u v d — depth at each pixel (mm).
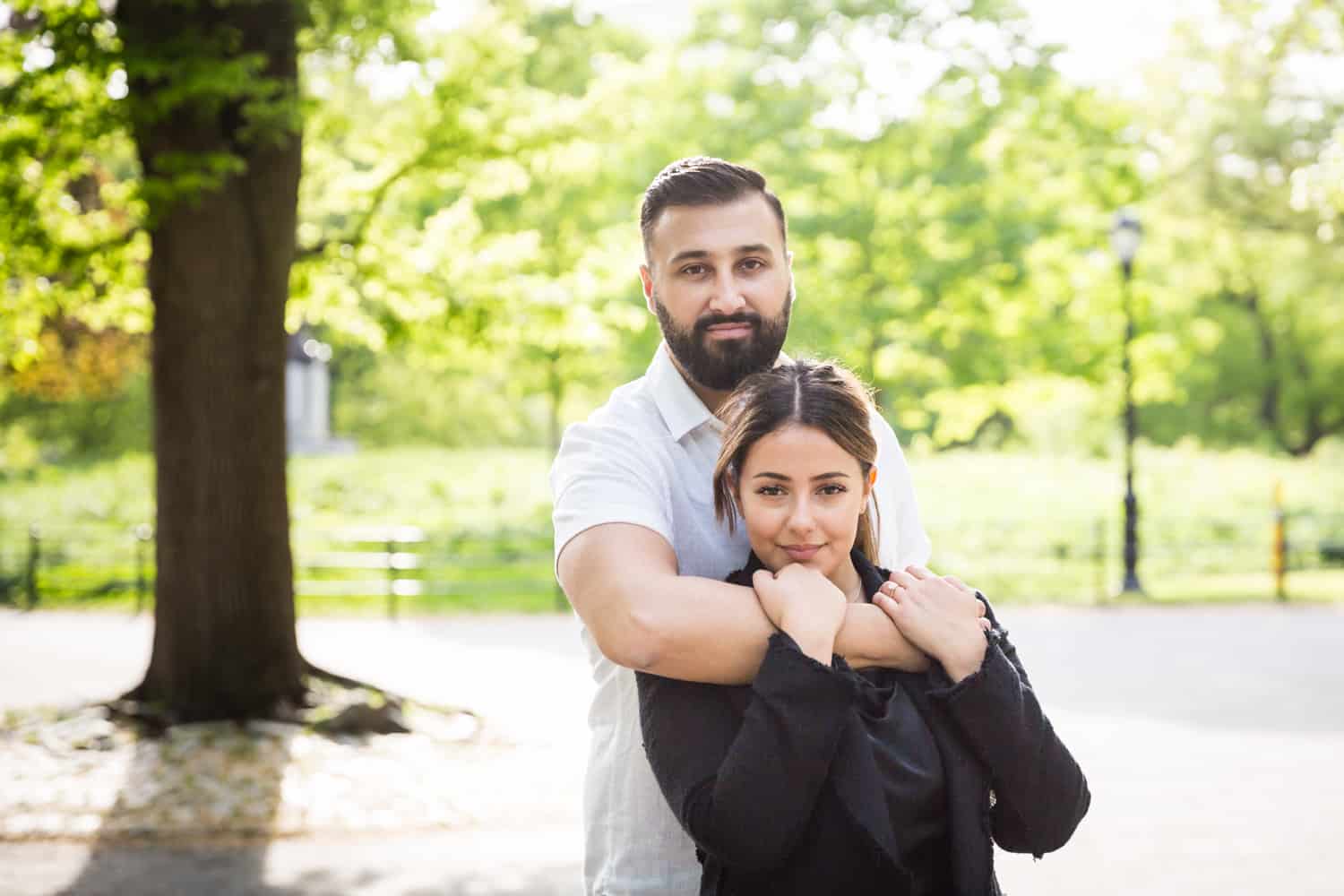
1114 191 22406
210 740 8328
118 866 6363
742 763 1758
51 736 8414
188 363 8914
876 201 21609
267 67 8844
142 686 9031
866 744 1798
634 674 2078
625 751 2102
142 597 16344
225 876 6227
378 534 19531
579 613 1990
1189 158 21984
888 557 2344
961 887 1822
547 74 23906
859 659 1902
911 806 1820
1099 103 22500
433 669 12016
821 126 21719
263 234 8953
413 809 7328
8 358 11617
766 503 1945
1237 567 20719
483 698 10477
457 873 6309
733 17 22172
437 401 44531
